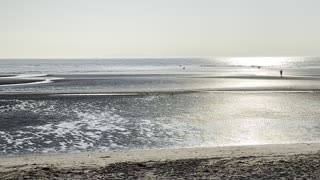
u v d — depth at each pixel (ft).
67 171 44.39
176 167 45.98
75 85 210.59
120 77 298.97
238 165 46.60
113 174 42.86
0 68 559.79
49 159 54.24
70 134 76.64
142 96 147.95
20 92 164.35
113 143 69.51
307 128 83.56
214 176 41.70
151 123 89.76
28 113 103.76
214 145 68.28
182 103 127.85
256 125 87.40
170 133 78.48
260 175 41.93
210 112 107.96
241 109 114.11
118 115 101.55
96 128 83.10
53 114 102.22
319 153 54.39
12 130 79.87
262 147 62.44
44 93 155.33
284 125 87.25
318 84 217.56
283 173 42.57
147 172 43.65
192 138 73.97
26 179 40.98
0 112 105.40
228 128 83.82
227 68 577.43
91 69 518.78
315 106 120.37
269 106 120.88
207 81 251.60
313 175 41.60
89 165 48.32
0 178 41.29
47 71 432.66
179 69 526.98
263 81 248.11
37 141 70.33
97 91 169.89
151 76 317.42
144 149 64.95
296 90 177.06
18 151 63.16
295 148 60.80
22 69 510.58
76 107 115.85
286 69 510.99
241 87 197.67
